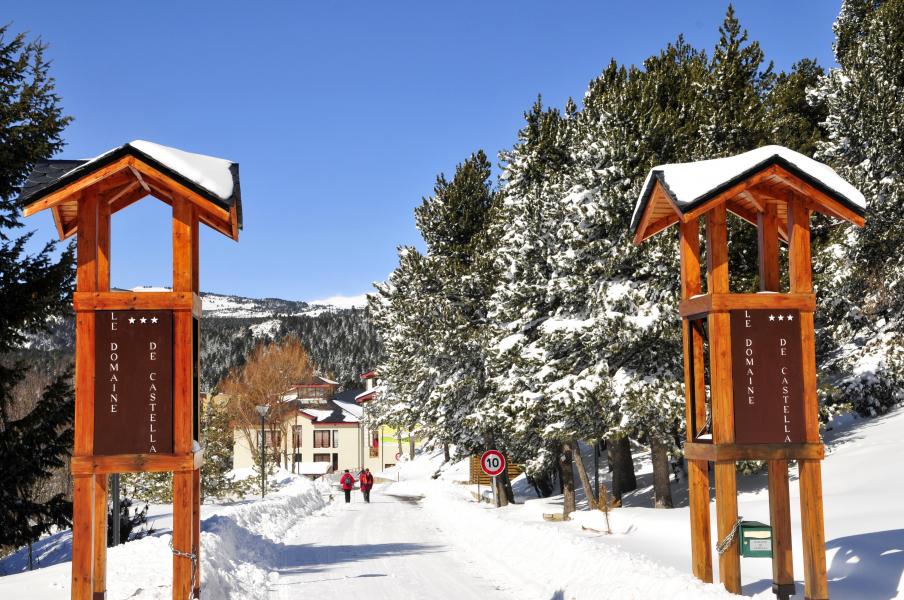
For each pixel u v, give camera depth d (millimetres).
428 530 27172
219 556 16469
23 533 22188
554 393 26672
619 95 29656
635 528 19328
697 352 12078
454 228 43531
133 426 10203
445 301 38688
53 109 23672
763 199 11844
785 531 11117
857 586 11422
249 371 86375
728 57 30578
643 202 12375
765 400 10797
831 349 38125
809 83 51719
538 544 17688
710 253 11078
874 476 21797
